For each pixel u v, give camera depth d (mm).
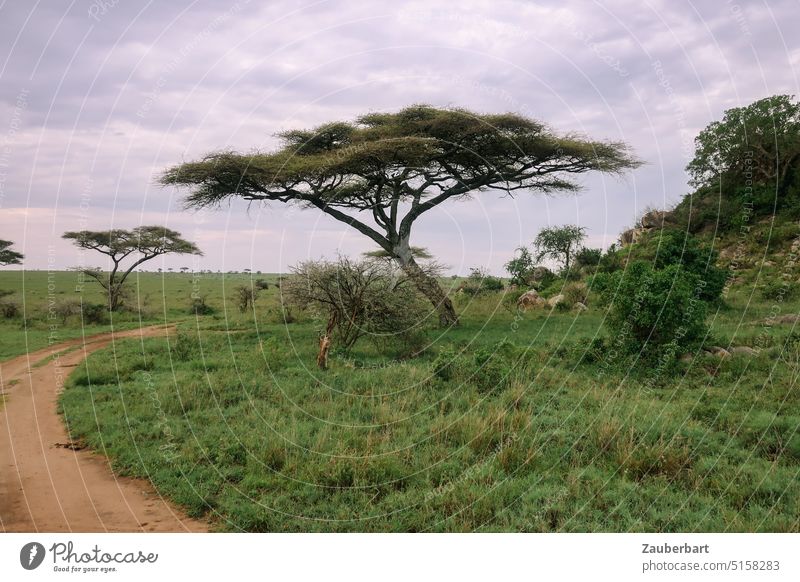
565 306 22266
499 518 6035
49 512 6391
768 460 7141
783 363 10547
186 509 6461
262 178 19938
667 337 11836
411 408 9578
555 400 9719
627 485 6531
